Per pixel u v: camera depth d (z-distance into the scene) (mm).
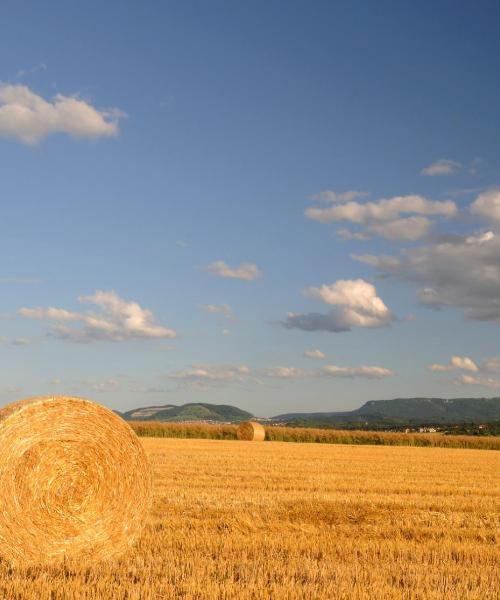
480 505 16859
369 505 16281
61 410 11062
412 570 10258
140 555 11016
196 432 56594
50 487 10836
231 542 11727
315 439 55531
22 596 8602
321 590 9047
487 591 9156
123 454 11508
